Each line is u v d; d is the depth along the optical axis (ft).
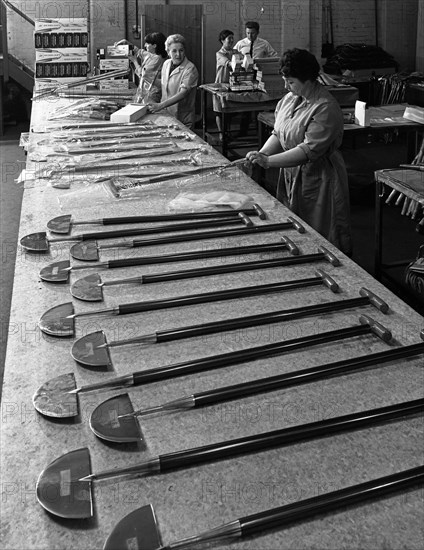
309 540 3.43
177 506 3.67
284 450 4.08
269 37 29.91
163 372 4.81
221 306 5.95
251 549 3.38
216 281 6.47
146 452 4.09
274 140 11.82
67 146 12.55
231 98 19.27
